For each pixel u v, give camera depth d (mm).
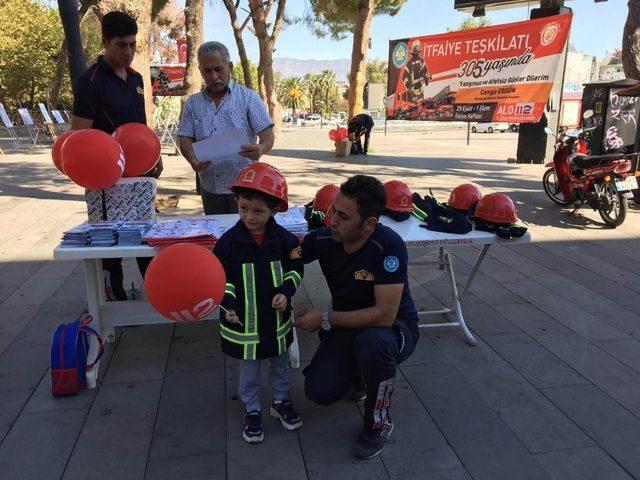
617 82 7680
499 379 2996
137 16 7938
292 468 2277
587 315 3869
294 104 78062
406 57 12312
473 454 2367
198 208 7418
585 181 6566
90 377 2840
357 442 2363
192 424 2576
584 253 5418
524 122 10844
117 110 3404
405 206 3508
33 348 3307
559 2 11156
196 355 3254
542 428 2553
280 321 2422
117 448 2389
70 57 5820
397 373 3064
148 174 3684
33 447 2389
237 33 17719
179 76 20078
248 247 2352
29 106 30016
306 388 2455
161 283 2092
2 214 7023
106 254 2639
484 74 11180
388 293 2252
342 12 18141
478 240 3070
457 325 3492
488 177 10461
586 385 2936
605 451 2387
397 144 19609
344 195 2152
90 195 2973
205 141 3189
